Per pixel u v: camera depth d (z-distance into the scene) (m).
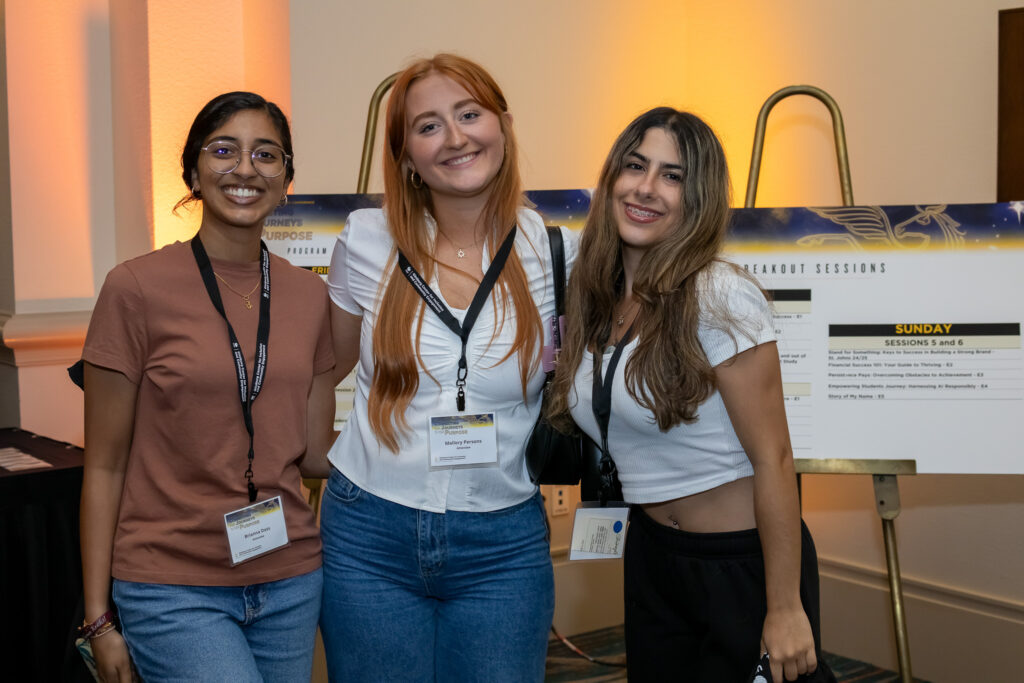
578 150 3.73
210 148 1.66
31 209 3.05
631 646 1.95
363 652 1.77
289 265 1.84
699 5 3.91
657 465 1.80
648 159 1.76
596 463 1.93
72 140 3.14
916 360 2.40
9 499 2.24
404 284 1.77
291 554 1.72
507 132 1.81
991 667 3.09
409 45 3.33
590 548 1.86
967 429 2.39
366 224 1.86
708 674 1.79
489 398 1.75
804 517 3.64
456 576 1.75
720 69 3.83
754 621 1.75
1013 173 2.87
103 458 1.67
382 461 1.75
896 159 3.27
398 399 1.75
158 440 1.65
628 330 1.79
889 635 3.36
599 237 1.83
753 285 1.72
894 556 2.48
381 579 1.76
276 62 3.20
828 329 2.43
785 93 2.73
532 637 1.78
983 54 3.03
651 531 1.87
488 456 1.73
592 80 3.74
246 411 1.66
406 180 1.82
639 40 3.87
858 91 3.37
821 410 2.44
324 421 1.92
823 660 1.77
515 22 3.53
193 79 3.12
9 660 2.25
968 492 3.15
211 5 3.13
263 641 1.71
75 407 3.10
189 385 1.62
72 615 2.34
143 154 3.08
